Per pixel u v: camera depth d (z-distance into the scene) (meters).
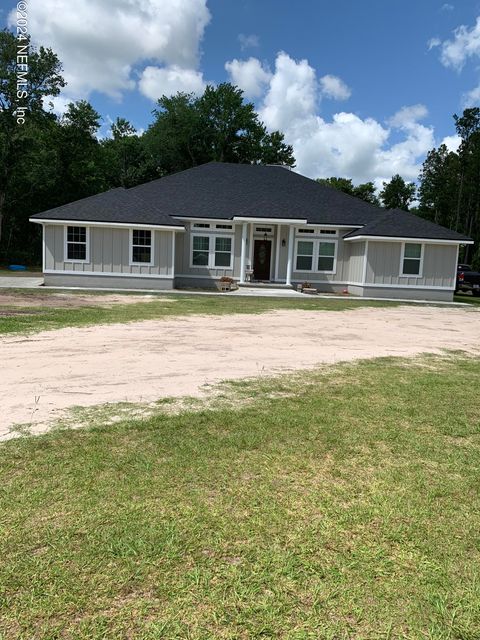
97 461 3.39
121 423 4.18
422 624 1.97
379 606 2.06
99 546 2.40
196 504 2.85
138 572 2.21
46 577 2.15
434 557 2.42
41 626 1.88
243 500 2.92
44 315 10.46
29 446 3.61
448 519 2.80
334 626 1.94
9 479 3.09
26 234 41.94
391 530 2.66
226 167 25.28
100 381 5.55
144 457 3.49
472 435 4.23
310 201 23.19
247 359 7.12
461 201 58.62
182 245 21.61
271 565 2.30
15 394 4.92
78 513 2.70
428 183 63.06
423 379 6.25
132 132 56.12
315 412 4.69
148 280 19.78
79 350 7.16
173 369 6.29
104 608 1.98
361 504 2.94
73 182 40.38
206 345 8.02
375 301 18.72
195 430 4.08
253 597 2.09
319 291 22.42
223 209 21.97
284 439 3.96
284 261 22.31
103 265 19.45
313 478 3.27
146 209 19.92
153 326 9.79
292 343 8.64
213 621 1.94
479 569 2.34
